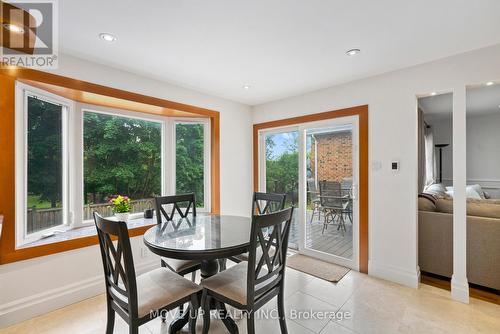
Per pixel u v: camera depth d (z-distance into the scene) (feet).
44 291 6.86
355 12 5.41
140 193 10.73
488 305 7.15
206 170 11.97
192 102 10.73
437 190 12.99
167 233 6.47
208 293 5.51
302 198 11.48
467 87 7.53
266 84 10.07
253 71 8.75
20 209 6.85
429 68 7.93
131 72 8.79
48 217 7.84
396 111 8.57
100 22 5.75
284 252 5.66
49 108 7.90
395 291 7.97
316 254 10.93
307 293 7.91
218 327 6.27
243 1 5.02
